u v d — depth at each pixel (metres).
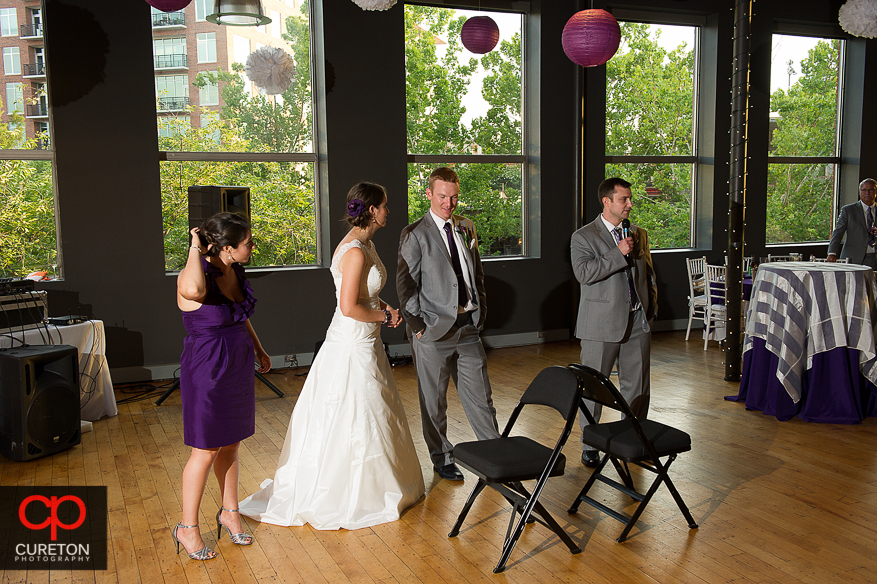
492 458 2.78
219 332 2.75
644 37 7.95
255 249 6.64
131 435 4.56
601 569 2.72
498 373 6.25
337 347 3.18
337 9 6.46
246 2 4.58
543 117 7.42
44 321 4.60
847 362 4.56
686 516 3.06
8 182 5.73
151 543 2.99
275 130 6.61
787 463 3.87
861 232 6.81
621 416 4.83
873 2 5.70
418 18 7.04
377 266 3.19
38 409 4.02
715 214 8.20
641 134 8.08
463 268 3.55
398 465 3.26
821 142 8.88
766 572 2.67
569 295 7.76
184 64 6.25
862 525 3.08
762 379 4.86
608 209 3.65
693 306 7.53
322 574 2.71
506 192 7.60
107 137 5.81
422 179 7.21
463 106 7.32
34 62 5.73
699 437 4.34
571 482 3.64
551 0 7.32
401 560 2.81
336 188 6.60
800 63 8.62
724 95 8.05
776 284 4.68
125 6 5.77
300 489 3.17
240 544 2.96
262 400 5.44
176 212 6.27
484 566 2.76
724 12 7.95
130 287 5.97
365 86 6.63
